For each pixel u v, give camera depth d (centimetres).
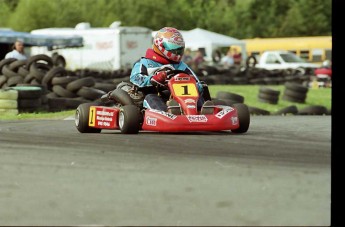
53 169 2333
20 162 2500
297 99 7506
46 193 1931
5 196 1900
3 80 6247
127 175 2180
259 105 7238
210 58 13225
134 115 3356
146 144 2973
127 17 18038
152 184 2020
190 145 2925
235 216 1609
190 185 1994
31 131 3731
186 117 3244
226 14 19912
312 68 12612
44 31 13312
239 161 2441
